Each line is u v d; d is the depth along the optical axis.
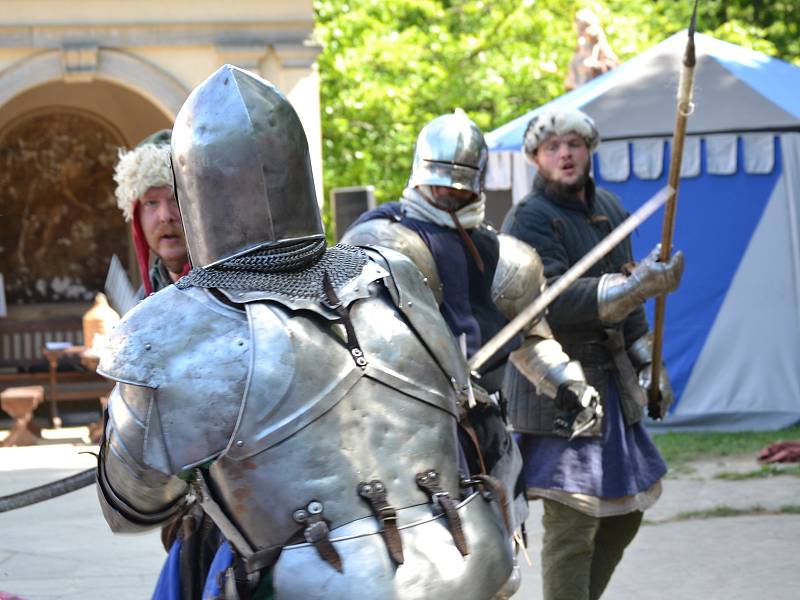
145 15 17.70
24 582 7.36
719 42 13.57
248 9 17.89
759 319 12.79
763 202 12.73
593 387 5.40
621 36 24.59
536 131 5.66
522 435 5.54
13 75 17.50
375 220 4.54
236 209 3.10
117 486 3.04
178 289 3.07
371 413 3.05
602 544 5.85
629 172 12.73
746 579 6.96
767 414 12.78
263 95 3.15
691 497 9.30
